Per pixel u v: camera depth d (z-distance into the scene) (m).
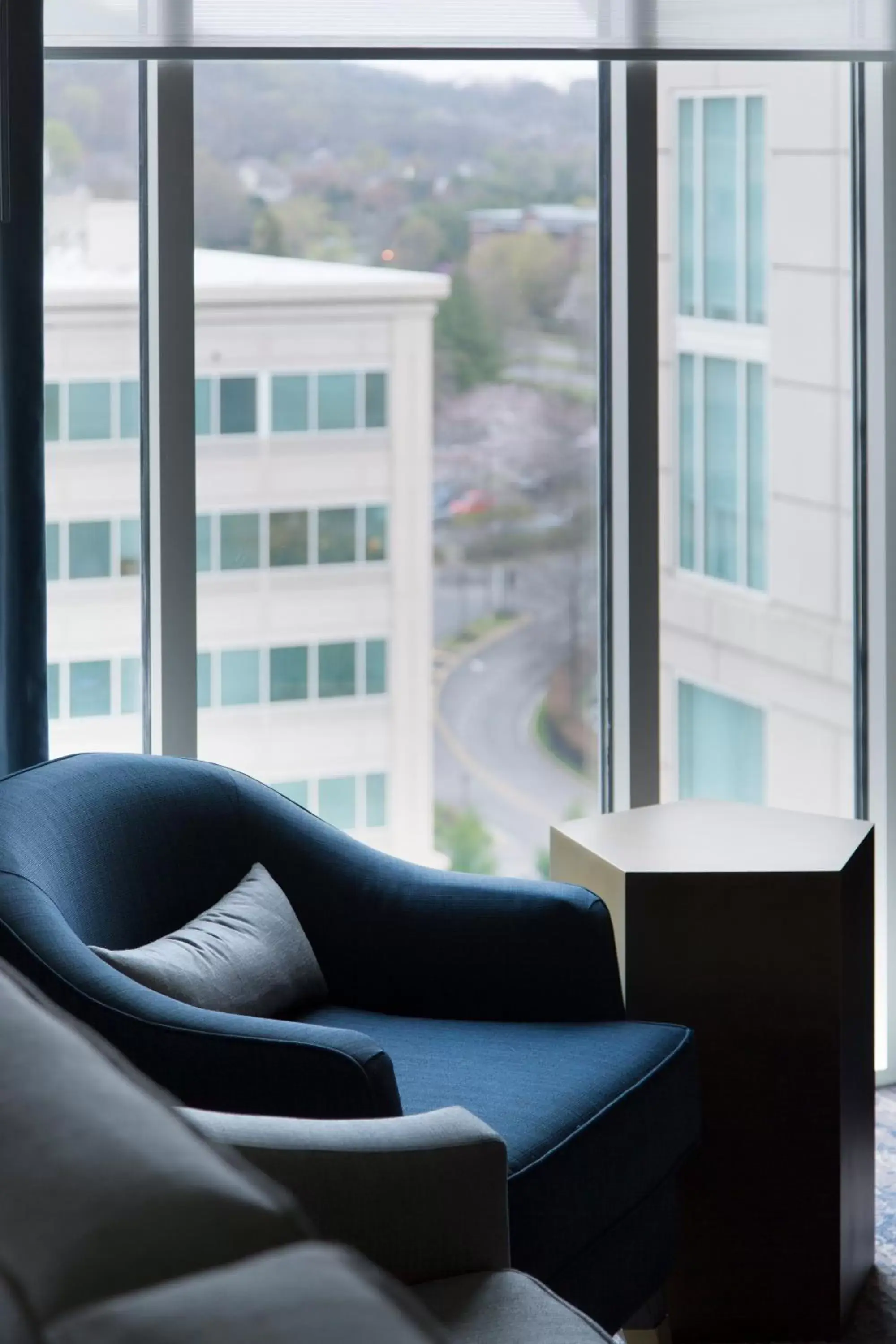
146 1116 0.68
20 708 2.55
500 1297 1.45
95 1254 0.58
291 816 2.50
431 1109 1.93
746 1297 2.38
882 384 3.29
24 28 2.47
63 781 2.24
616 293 3.12
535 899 2.35
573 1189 1.87
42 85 2.49
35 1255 0.58
